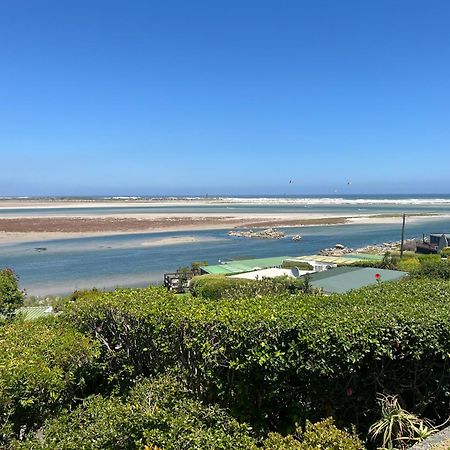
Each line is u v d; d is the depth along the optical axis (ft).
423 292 31.42
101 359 27.78
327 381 21.09
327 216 374.02
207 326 22.63
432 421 22.09
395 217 360.48
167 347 24.67
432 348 21.63
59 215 369.50
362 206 579.07
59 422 21.02
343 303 27.63
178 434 17.87
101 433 18.93
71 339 25.68
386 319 21.95
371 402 21.70
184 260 162.40
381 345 20.85
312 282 67.31
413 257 119.65
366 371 21.47
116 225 286.87
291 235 244.63
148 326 25.71
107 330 28.58
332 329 20.84
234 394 22.39
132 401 21.26
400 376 21.90
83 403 23.35
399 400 21.90
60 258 165.48
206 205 598.75
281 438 17.66
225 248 194.18
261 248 194.39
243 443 18.69
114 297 29.48
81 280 127.75
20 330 28.25
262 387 21.94
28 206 536.01
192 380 23.62
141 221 314.76
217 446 17.80
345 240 222.07
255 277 84.43
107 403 22.45
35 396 21.11
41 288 116.88
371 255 131.23
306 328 21.17
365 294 31.12
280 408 22.36
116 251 183.73
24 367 21.31
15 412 20.57
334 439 16.74
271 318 21.70
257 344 21.21
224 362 22.33
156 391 21.63
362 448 17.29
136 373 27.14
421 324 21.90
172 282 107.65
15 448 19.20
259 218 349.20
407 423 20.21
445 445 18.51
